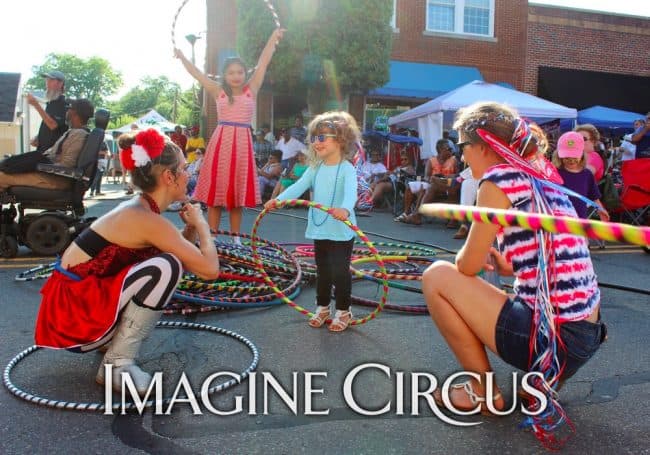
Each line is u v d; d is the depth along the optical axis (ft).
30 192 19.27
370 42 49.24
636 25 70.03
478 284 8.25
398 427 8.30
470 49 63.93
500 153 7.71
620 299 16.37
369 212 39.70
